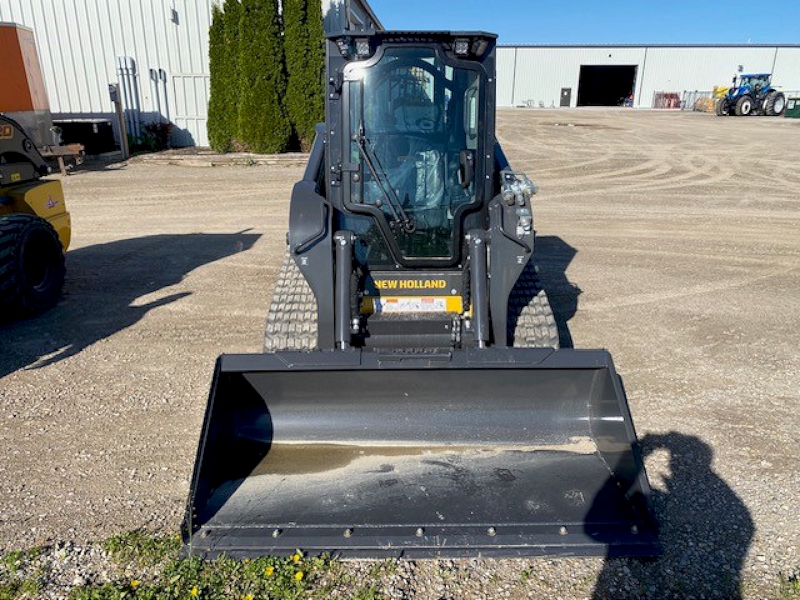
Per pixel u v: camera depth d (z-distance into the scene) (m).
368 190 4.30
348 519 3.10
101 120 16.98
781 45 49.81
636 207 11.23
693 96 47.09
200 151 17.69
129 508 3.40
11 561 3.02
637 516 3.07
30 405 4.46
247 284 7.11
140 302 6.54
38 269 6.30
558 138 21.50
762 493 3.52
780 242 8.91
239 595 2.79
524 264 4.10
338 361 3.40
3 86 13.09
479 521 3.08
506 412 3.58
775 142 20.12
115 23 17.73
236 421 3.52
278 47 16.30
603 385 3.43
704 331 5.75
